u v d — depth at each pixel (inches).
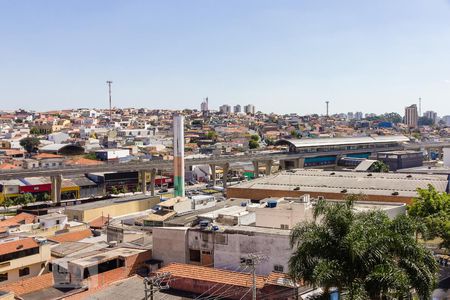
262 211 2544.3
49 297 2066.9
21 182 6628.9
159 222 3250.5
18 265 2554.1
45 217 3671.3
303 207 2447.1
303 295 1772.9
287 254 2022.6
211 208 3646.7
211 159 7657.5
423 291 1332.4
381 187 4315.9
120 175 7450.8
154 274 2055.9
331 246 1363.2
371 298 1277.1
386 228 1425.9
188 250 2272.4
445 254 2824.8
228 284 1875.0
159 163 7003.0
